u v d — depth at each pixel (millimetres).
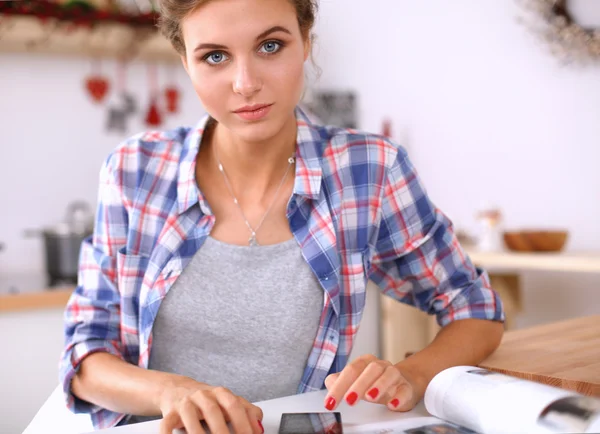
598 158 2326
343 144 1115
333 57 3057
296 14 909
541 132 2492
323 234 1051
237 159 1052
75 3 2539
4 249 2756
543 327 1223
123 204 1079
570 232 2426
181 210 1051
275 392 1064
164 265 1040
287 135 1064
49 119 2809
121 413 1021
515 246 2211
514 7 2539
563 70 2408
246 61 873
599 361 933
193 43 885
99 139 2883
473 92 2697
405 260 1151
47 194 2814
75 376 996
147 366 1046
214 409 721
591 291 2371
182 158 1091
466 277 1125
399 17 2922
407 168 1138
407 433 722
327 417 755
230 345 1052
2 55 2738
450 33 2754
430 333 2570
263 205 1065
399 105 2959
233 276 1037
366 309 2578
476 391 726
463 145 2752
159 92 2969
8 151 2760
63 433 1074
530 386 690
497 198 2648
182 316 1041
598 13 2324
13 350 2186
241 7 851
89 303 1071
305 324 1051
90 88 2838
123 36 2625
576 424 600
